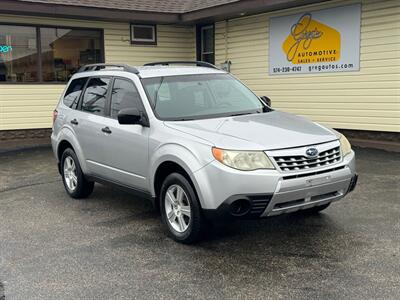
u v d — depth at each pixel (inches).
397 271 164.1
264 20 512.4
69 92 287.1
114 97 241.9
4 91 497.0
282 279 161.0
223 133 189.5
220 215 178.2
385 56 409.7
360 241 193.3
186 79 237.9
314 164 183.9
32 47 508.7
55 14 480.4
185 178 192.4
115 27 556.4
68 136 269.1
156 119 210.4
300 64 481.4
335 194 195.2
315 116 474.3
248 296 150.0
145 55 580.4
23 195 287.9
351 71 436.8
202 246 194.4
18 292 157.5
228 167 175.3
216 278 163.8
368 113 428.8
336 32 444.1
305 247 189.2
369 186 280.4
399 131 406.9
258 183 173.0
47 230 220.5
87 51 543.2
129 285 160.7
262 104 243.4
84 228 222.4
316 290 152.1
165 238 205.9
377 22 412.2
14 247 199.2
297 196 179.8
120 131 226.4
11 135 507.5
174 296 151.8
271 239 199.5
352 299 145.5
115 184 240.1
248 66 540.1
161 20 538.0
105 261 181.8
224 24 561.9
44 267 177.3
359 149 402.9
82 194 272.7
